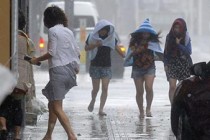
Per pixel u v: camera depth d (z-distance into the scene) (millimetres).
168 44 22594
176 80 22609
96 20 47375
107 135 18859
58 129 19766
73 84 16781
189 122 12875
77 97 29047
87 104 26531
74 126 20516
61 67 16516
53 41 16469
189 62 22625
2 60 13289
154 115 23547
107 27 23359
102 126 20625
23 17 16344
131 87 34688
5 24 13422
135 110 25047
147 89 22984
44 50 41500
